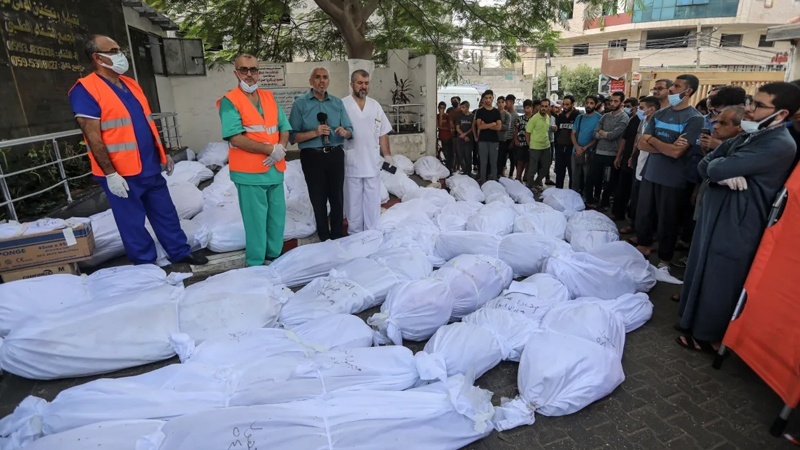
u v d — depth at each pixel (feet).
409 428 5.96
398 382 7.00
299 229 14.24
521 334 8.59
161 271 10.57
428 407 6.26
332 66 31.86
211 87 29.55
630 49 89.15
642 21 85.35
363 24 29.30
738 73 37.52
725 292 8.61
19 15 14.48
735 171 8.07
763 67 71.00
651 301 11.54
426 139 29.86
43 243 10.05
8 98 13.62
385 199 18.94
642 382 8.21
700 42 80.12
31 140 11.31
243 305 8.99
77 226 10.34
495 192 21.04
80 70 18.17
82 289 9.53
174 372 6.81
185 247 12.21
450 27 37.09
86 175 14.93
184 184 15.98
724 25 79.92
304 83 32.09
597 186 21.81
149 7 25.03
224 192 17.28
